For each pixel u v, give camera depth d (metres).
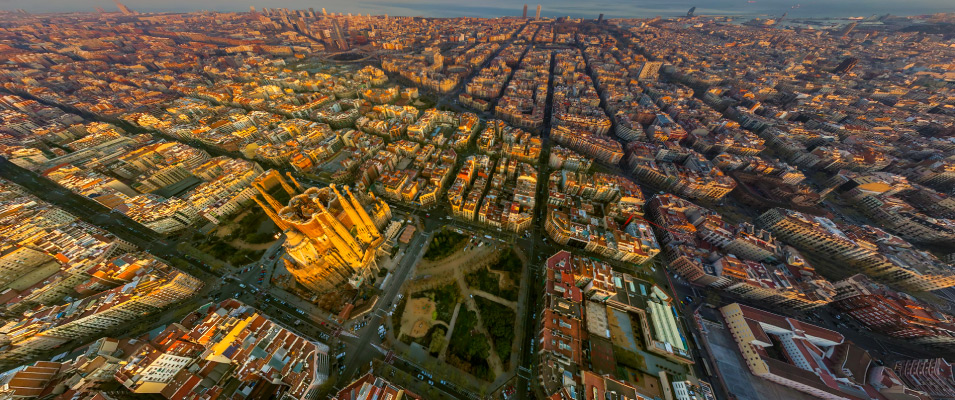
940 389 133.88
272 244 195.50
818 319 170.00
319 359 133.12
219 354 128.38
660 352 146.50
